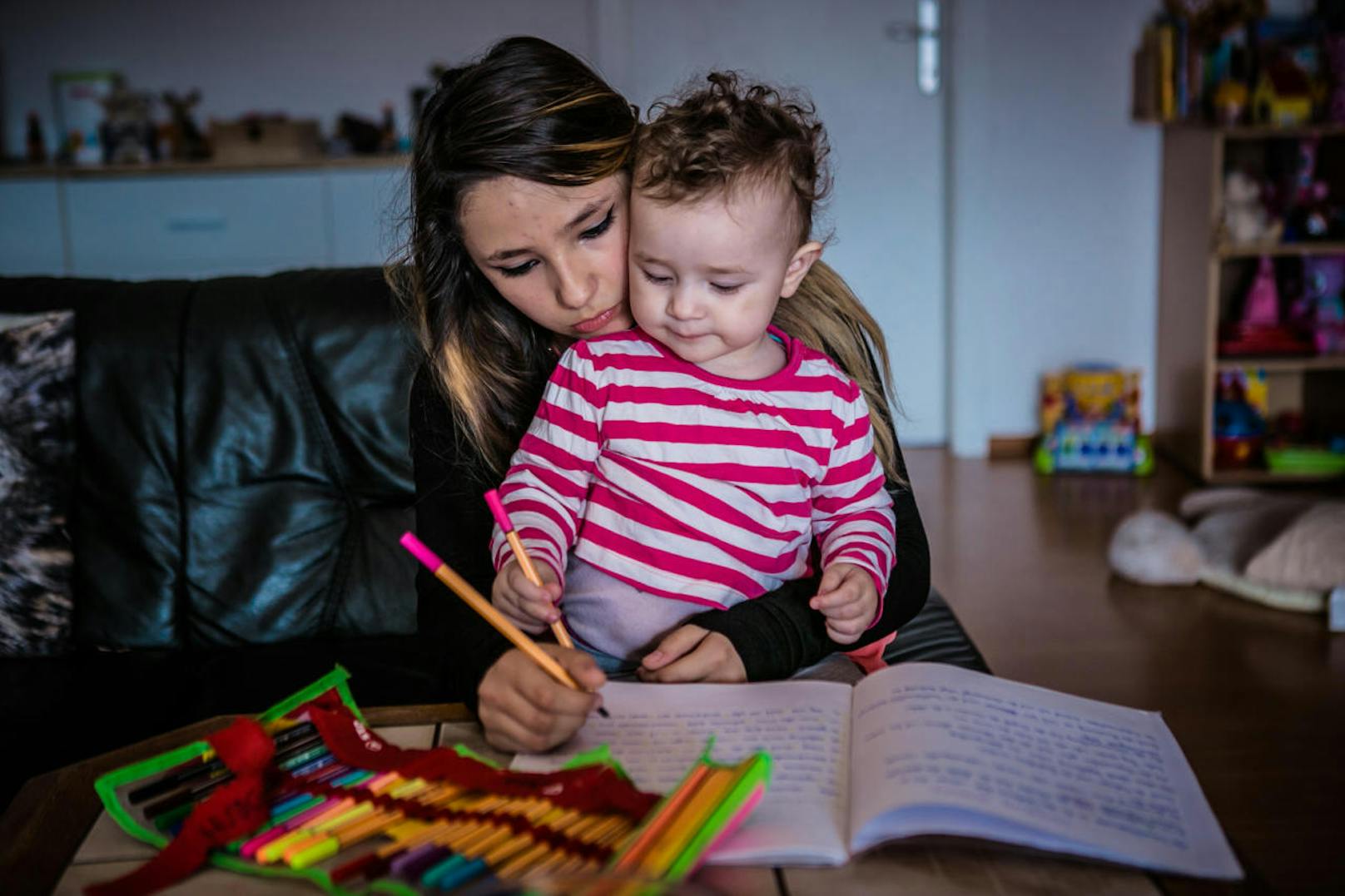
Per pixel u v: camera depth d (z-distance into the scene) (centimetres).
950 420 375
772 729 83
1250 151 337
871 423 106
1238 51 326
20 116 380
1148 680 214
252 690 142
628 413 99
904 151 364
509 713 83
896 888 68
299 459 162
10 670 151
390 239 132
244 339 162
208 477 160
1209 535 272
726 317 92
